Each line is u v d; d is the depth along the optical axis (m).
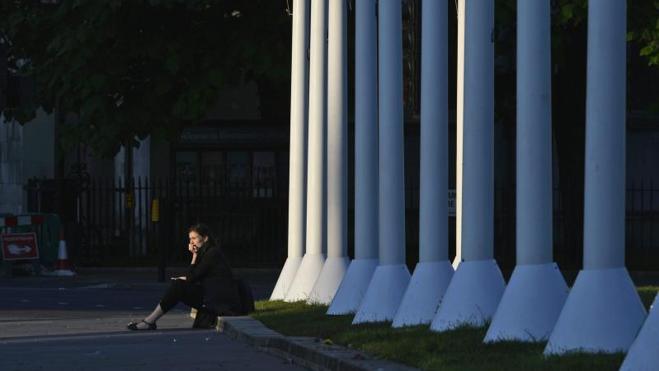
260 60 90.69
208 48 91.06
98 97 90.31
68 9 89.44
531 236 35.22
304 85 67.38
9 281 92.94
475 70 39.09
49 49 89.62
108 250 109.25
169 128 93.19
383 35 47.38
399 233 47.38
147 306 70.44
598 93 30.89
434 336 37.03
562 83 99.38
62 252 99.38
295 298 62.94
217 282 54.12
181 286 53.53
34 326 55.94
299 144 67.06
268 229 106.75
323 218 63.38
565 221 99.00
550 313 34.88
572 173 99.12
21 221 99.56
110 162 124.50
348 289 51.88
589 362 28.75
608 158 30.97
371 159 52.28
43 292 82.38
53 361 39.16
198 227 54.38
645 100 110.62
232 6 90.62
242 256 105.25
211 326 53.94
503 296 35.50
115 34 89.50
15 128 115.69
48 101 94.50
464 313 39.09
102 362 38.69
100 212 108.06
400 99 47.59
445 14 44.12
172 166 112.81
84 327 55.19
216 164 113.50
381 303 46.78
